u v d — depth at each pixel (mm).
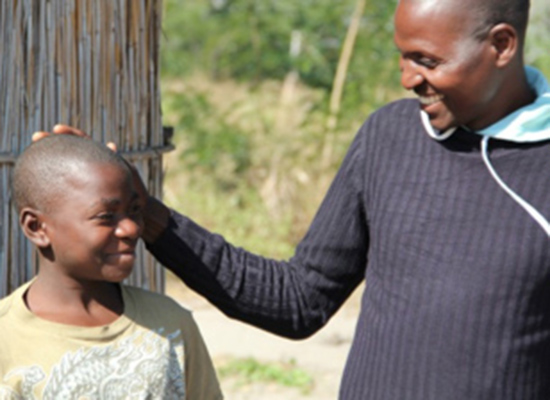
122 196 2484
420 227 2477
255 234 8547
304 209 8773
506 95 2441
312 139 9227
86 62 3029
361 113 9164
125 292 2633
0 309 2537
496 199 2418
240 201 9039
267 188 8984
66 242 2475
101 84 3064
